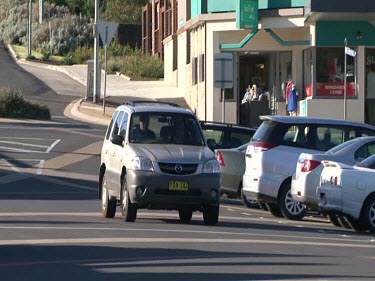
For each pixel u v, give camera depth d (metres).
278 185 76.81
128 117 70.31
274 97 156.75
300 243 57.41
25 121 153.88
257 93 157.00
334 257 50.81
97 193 93.38
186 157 66.19
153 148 67.06
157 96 189.00
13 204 80.50
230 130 93.38
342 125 77.81
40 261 46.75
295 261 48.16
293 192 73.50
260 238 59.47
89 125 153.38
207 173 66.25
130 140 68.75
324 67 146.62
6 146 126.31
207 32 156.12
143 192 65.25
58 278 41.72
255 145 78.62
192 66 172.00
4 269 44.28
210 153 67.75
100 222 67.12
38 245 52.69
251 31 150.38
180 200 65.62
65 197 88.56
